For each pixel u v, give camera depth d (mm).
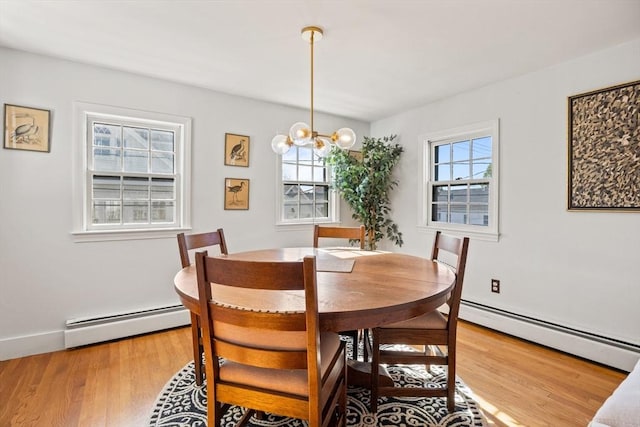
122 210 2775
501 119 2879
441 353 2432
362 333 2523
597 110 2297
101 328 2572
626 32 2033
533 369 2203
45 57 2400
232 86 3012
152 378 2090
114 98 2650
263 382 1197
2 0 1735
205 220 3107
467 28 1997
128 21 1944
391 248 4074
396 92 3162
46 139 2416
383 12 1833
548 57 2393
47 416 1711
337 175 3834
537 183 2645
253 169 3383
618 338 2217
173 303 2959
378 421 1681
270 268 1051
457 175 3375
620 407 828
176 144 3000
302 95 3250
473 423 1666
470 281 3145
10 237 2324
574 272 2445
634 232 2162
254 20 1924
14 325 2344
